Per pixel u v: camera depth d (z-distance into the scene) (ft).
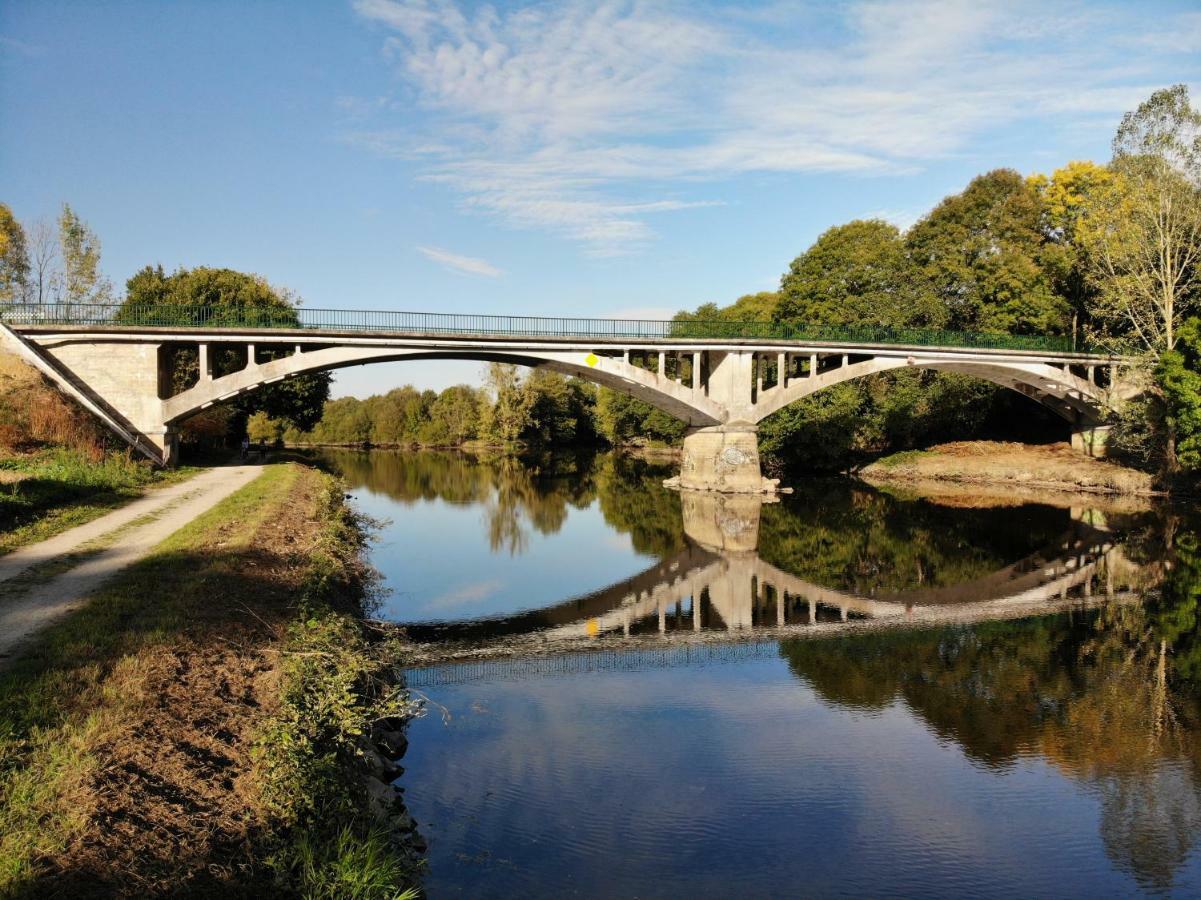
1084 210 166.91
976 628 64.08
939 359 151.43
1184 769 39.19
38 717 25.77
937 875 29.73
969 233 188.24
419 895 26.00
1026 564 91.25
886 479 184.44
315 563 55.42
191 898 19.70
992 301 181.27
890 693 49.11
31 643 32.71
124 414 105.40
